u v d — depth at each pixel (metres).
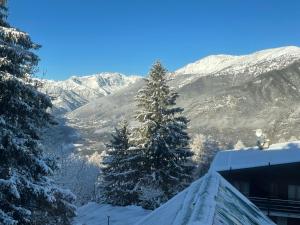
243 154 36.97
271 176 33.28
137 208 42.25
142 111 41.28
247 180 33.62
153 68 41.44
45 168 19.50
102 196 52.75
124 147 50.16
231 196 10.07
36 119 20.62
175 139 40.59
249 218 8.98
